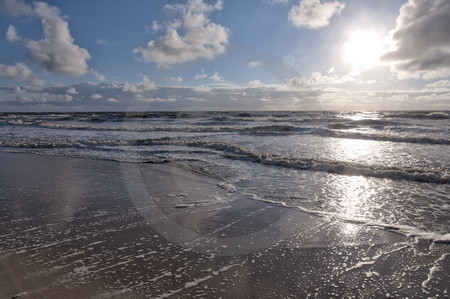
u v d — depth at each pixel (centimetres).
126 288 269
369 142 1338
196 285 276
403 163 859
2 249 346
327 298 258
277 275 294
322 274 296
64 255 332
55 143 1291
